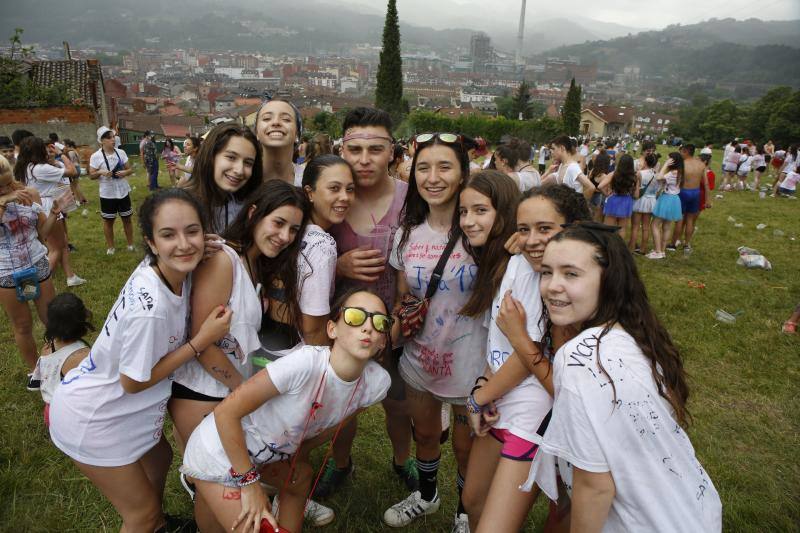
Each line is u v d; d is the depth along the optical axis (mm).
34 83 22172
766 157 20781
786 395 4363
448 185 2389
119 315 2010
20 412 3791
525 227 2064
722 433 3842
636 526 1545
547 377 2043
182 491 3141
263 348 2445
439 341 2531
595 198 8852
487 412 2250
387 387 2324
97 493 3092
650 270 7879
